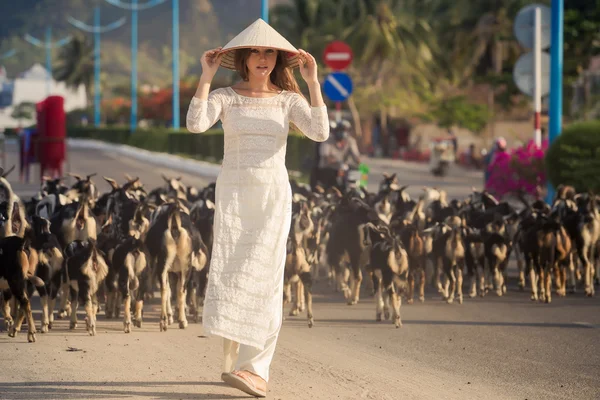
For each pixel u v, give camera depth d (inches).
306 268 503.2
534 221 630.5
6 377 372.8
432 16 3093.0
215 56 325.4
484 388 363.6
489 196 705.6
